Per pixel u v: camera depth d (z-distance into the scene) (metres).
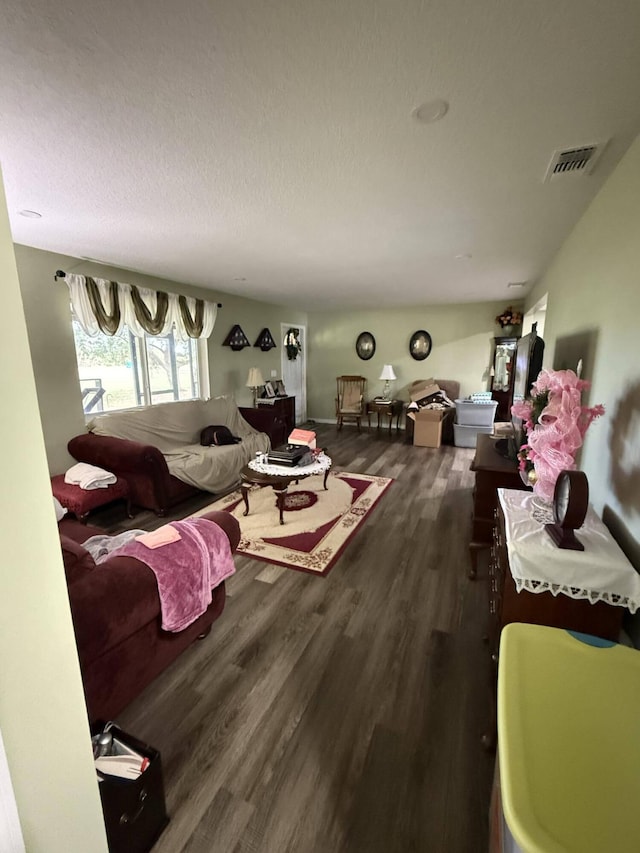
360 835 1.11
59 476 3.24
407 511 3.43
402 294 5.30
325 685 1.62
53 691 0.69
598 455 1.71
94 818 0.81
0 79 1.11
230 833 1.11
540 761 0.70
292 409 6.25
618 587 1.18
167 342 4.49
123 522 3.20
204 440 4.25
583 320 2.13
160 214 2.24
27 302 3.01
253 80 1.14
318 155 1.58
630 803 0.64
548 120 1.35
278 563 2.58
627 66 1.08
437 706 1.52
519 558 1.25
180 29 0.95
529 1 0.88
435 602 2.17
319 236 2.66
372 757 1.32
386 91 1.19
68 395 3.35
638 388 1.30
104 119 1.33
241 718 1.47
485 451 2.76
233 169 1.70
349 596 2.23
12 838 0.61
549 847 0.58
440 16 0.92
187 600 1.51
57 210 2.16
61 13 0.90
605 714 0.79
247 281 4.36
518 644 0.97
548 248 2.94
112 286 3.54
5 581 0.60
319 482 4.17
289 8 0.90
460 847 1.08
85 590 1.23
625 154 1.54
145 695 1.57
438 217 2.30
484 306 6.18
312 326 7.50
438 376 6.64
